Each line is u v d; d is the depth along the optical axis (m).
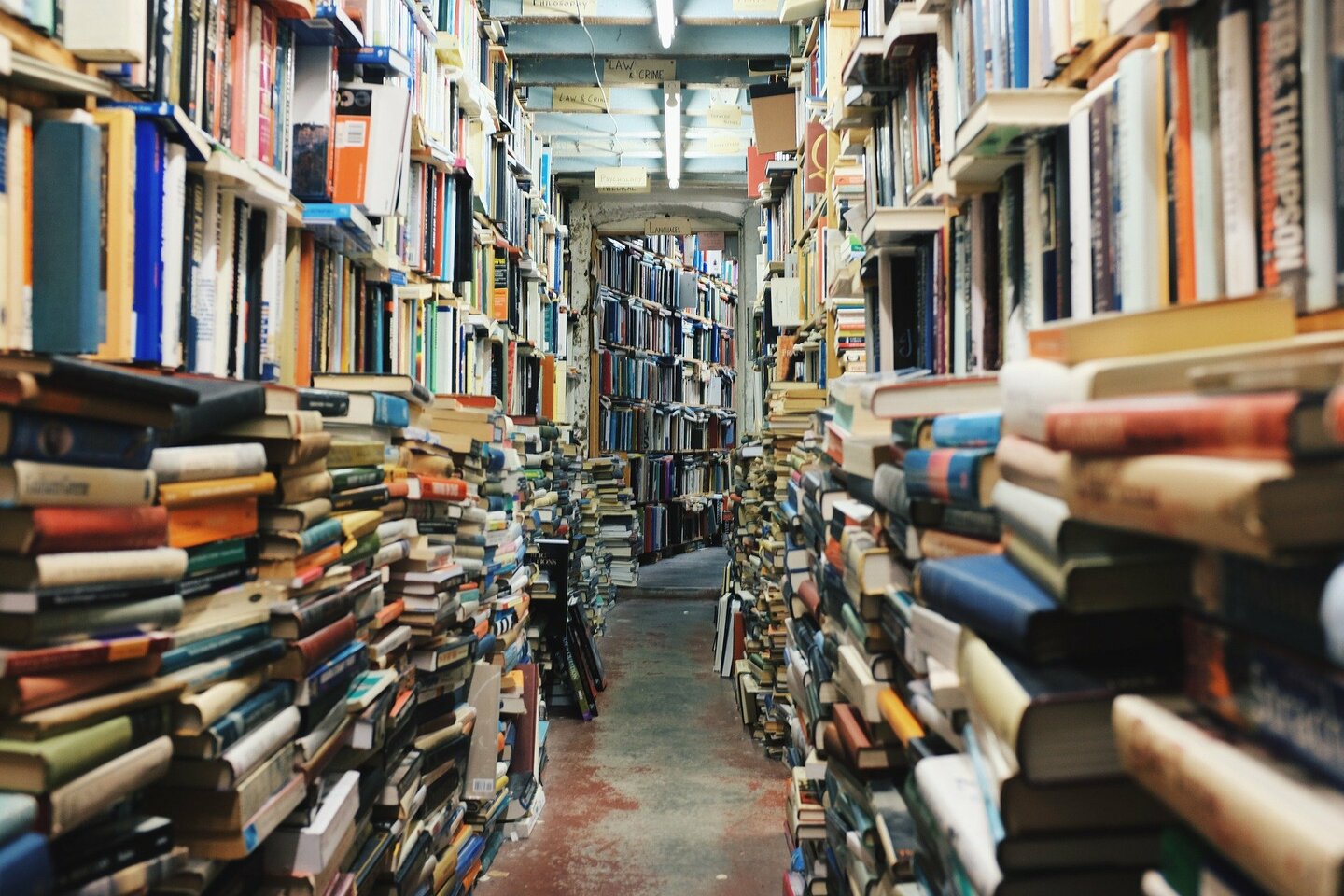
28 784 0.89
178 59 1.67
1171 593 0.75
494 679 2.99
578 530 6.89
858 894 1.65
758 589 4.86
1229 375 0.59
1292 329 0.68
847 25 3.71
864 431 1.59
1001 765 0.80
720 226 10.68
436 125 3.44
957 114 1.74
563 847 3.33
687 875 3.11
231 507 1.35
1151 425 0.62
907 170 2.13
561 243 7.41
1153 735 0.65
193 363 1.70
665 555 11.75
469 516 2.83
